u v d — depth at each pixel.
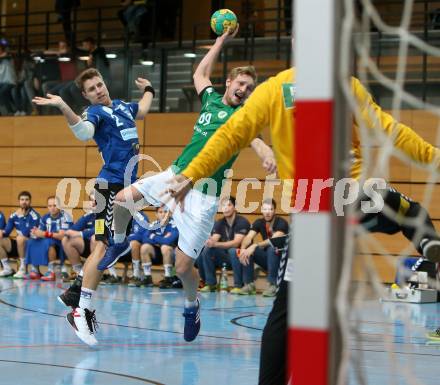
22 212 14.51
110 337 6.93
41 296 10.80
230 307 10.02
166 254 12.92
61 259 14.05
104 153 6.93
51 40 21.06
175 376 5.06
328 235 1.99
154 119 15.09
